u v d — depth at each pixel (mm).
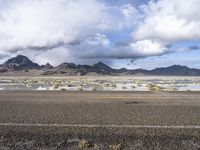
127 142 9164
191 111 15414
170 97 24188
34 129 10805
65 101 20656
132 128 10945
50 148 8633
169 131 10484
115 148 8375
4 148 8641
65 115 14078
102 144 8961
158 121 12430
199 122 12195
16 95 26531
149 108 16656
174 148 8594
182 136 9836
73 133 10211
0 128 10977
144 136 9812
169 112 15039
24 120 12711
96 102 19938
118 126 11320
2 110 15938
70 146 8812
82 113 14719
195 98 23312
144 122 12195
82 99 22172
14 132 10359
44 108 16734
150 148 8570
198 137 9742
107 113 14719
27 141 9344
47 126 11328
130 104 18656
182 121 12422
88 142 9039
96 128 10961
